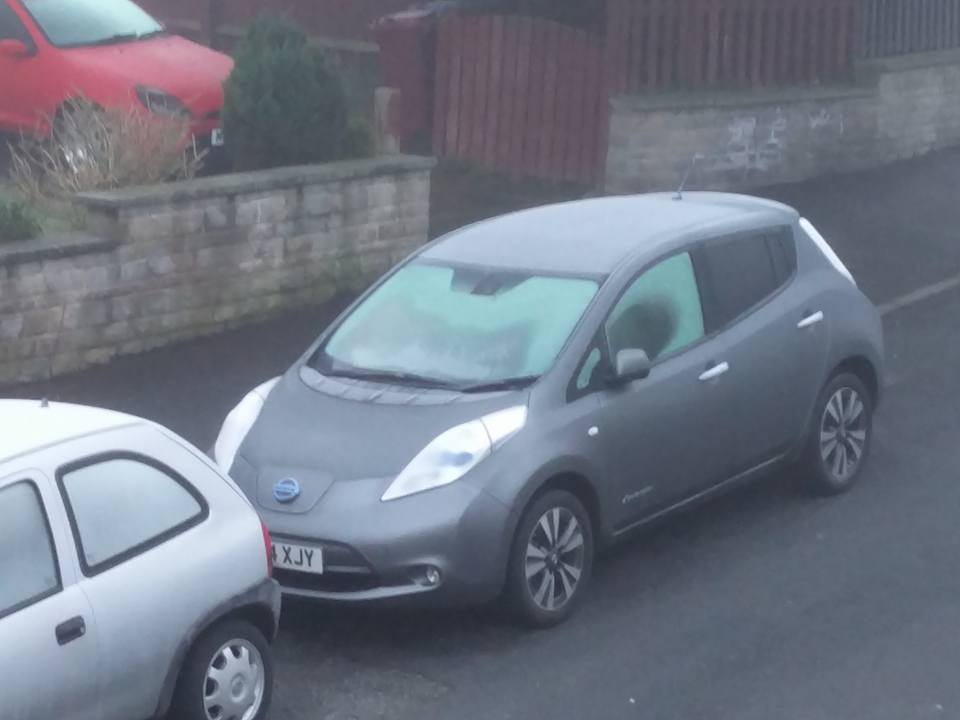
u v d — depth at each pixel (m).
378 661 7.55
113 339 11.59
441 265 8.85
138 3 20.98
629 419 8.08
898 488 9.71
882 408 11.29
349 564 7.39
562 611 7.84
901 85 18.77
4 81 14.07
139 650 6.09
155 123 12.58
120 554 6.13
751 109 17.00
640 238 8.70
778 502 9.52
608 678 7.27
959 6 19.97
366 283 13.29
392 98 14.21
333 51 19.25
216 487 6.62
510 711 6.97
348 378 8.34
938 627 7.73
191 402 10.91
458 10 17.31
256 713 6.69
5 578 5.75
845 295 9.55
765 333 8.90
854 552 8.73
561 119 16.67
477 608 8.06
